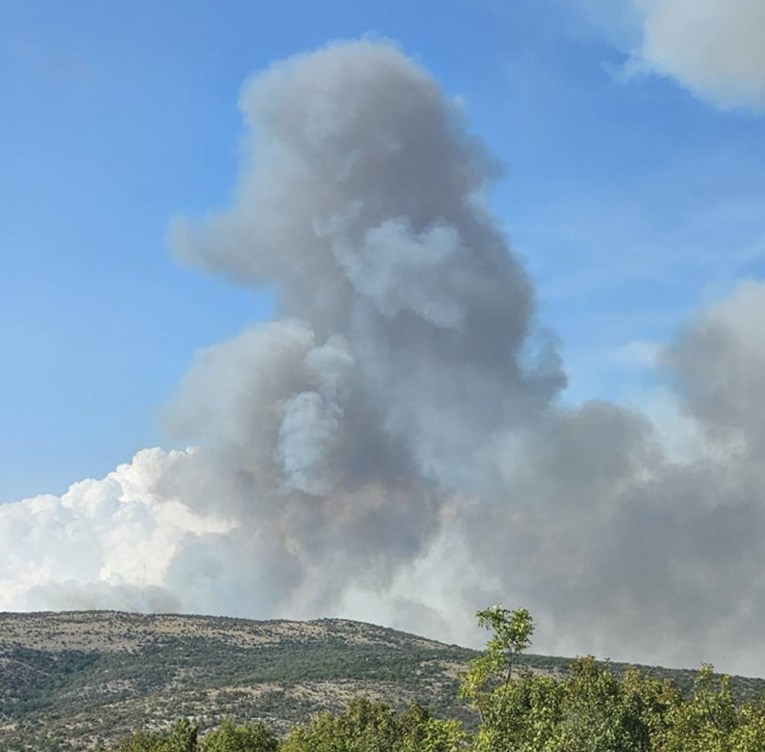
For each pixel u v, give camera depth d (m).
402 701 198.00
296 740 108.00
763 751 63.75
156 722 180.75
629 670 86.88
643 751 75.88
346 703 195.38
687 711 73.31
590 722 66.25
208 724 176.50
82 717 195.50
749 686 171.38
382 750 100.56
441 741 69.62
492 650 62.34
